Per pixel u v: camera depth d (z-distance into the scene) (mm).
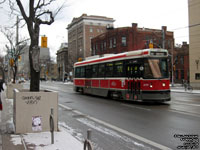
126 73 14453
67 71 89125
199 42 30375
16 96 6520
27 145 5395
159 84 13055
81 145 5465
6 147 5215
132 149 5453
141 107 12570
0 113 9875
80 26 81062
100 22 80750
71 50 89375
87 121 8898
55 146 5344
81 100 16562
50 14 8688
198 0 30391
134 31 48812
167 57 13648
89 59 21203
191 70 31750
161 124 8117
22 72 68938
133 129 7461
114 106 13094
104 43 53688
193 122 8383
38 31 8047
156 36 51188
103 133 7027
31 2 7945
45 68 96875
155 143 5898
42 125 6758
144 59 13289
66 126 8047
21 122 6555
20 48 23453
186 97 19281
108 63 16641
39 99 6734
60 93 23703
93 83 19000
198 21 30594
